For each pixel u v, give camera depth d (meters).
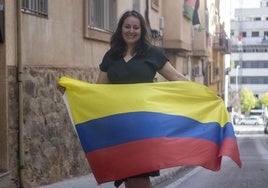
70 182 10.85
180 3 24.47
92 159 4.75
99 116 4.80
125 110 4.76
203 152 4.68
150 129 4.68
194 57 33.97
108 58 4.86
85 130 4.80
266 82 116.88
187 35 27.72
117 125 4.73
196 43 33.19
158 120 4.71
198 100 4.90
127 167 4.64
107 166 4.70
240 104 101.19
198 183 12.23
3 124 8.86
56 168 10.93
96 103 4.83
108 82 4.95
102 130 4.76
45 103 10.52
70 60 12.15
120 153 4.67
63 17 11.69
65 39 11.83
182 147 4.65
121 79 4.79
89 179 11.44
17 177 9.30
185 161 4.60
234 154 4.68
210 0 43.88
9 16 9.06
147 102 4.77
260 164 17.44
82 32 13.02
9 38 9.05
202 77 38.12
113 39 4.83
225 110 4.93
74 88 4.92
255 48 117.38
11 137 9.10
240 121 86.25
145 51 4.77
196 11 28.11
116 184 4.88
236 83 97.19
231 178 13.14
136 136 4.67
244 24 124.56
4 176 8.71
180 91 4.88
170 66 4.84
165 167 4.59
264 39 117.81
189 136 4.71
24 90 9.63
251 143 37.91
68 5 12.02
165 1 24.66
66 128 11.49
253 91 117.38
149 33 4.82
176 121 4.74
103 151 4.71
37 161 10.04
